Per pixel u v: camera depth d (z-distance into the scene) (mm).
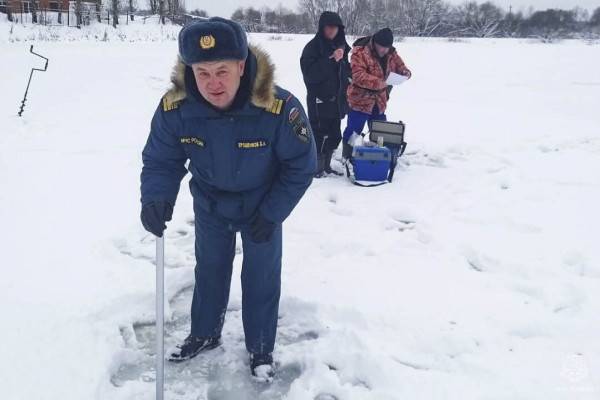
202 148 2152
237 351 2797
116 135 6934
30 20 30422
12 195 4617
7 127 7047
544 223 4297
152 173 2279
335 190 5090
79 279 3289
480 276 3504
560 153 6383
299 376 2662
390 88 5879
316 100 5285
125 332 2908
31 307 2949
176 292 3309
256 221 2283
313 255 3768
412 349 2770
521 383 2508
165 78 12156
